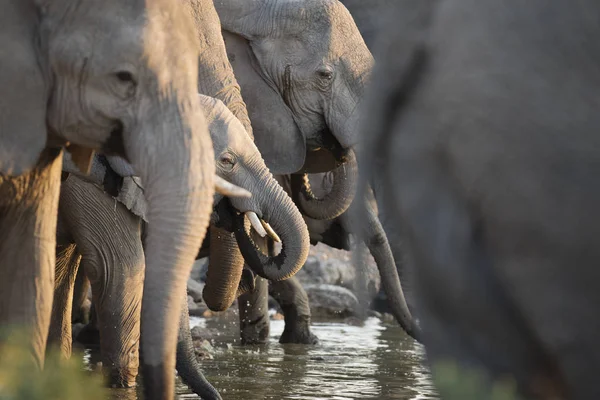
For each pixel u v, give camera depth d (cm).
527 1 624
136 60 846
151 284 826
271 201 1452
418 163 640
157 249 833
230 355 1786
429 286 649
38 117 842
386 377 1544
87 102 850
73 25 846
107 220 1410
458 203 630
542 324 615
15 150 833
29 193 887
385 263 1838
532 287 615
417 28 650
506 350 631
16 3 845
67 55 843
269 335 2095
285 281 2006
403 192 646
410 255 659
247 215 1452
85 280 1884
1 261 880
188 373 1319
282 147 1958
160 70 853
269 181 1457
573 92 611
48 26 848
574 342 611
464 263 629
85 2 847
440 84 632
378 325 2414
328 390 1410
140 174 855
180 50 864
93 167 1292
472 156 620
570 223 605
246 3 1970
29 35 846
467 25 631
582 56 614
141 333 822
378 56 672
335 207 1988
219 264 1612
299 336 2009
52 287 898
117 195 1315
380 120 660
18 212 884
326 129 1973
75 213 1401
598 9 615
